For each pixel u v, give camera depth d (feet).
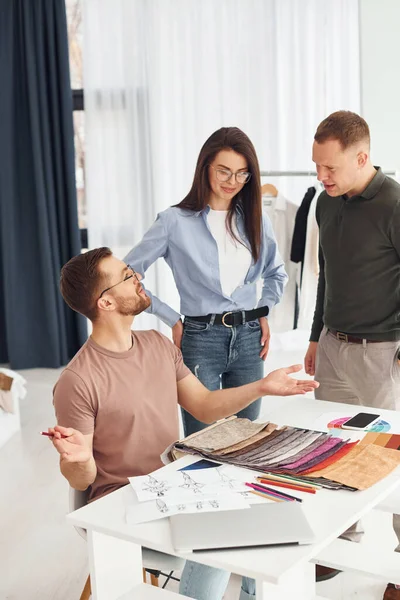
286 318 16.46
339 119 7.66
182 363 7.05
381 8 15.40
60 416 6.20
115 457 6.38
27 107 18.57
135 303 6.37
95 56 18.49
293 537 4.50
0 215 18.86
